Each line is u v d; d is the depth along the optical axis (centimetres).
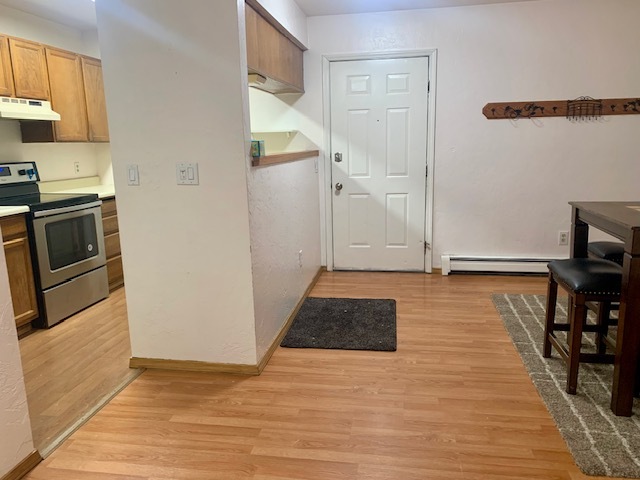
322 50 430
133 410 229
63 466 191
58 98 385
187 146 245
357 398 235
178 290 262
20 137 389
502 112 415
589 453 189
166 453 197
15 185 373
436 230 446
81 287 371
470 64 412
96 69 429
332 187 454
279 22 328
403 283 424
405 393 239
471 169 430
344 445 199
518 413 219
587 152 413
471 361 272
